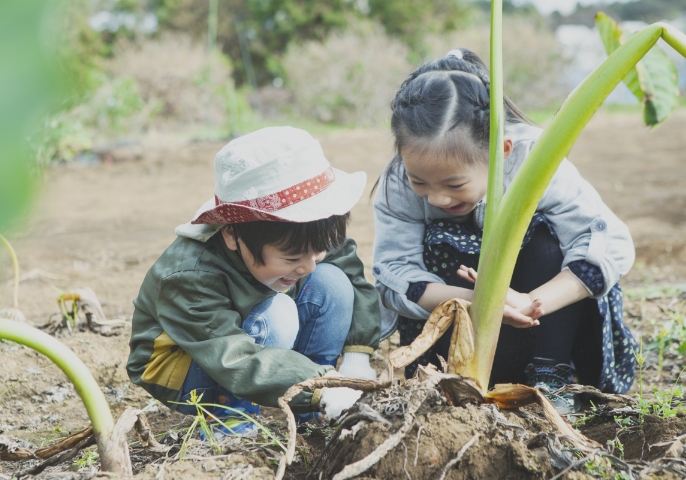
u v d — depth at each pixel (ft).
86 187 21.39
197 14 56.13
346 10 54.54
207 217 4.78
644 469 3.85
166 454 4.31
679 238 12.85
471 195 5.09
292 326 5.27
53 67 0.60
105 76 31.71
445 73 5.12
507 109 5.41
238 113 36.68
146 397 6.77
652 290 9.41
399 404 4.10
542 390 4.70
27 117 0.59
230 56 55.52
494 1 4.23
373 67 39.93
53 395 6.81
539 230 5.47
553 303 5.05
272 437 4.33
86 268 11.97
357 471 3.67
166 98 36.19
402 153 5.07
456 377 4.15
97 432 3.77
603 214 5.40
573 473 3.73
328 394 4.50
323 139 31.53
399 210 5.75
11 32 0.58
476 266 5.60
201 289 4.83
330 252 5.77
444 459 3.83
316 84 40.86
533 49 45.73
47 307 9.53
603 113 41.32
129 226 15.79
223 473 3.95
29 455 4.21
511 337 5.49
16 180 0.59
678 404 4.95
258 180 4.77
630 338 5.65
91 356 7.31
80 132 25.67
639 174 20.86
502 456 3.83
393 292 5.59
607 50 6.93
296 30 54.39
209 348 4.68
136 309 5.24
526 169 4.01
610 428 4.74
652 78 6.49
